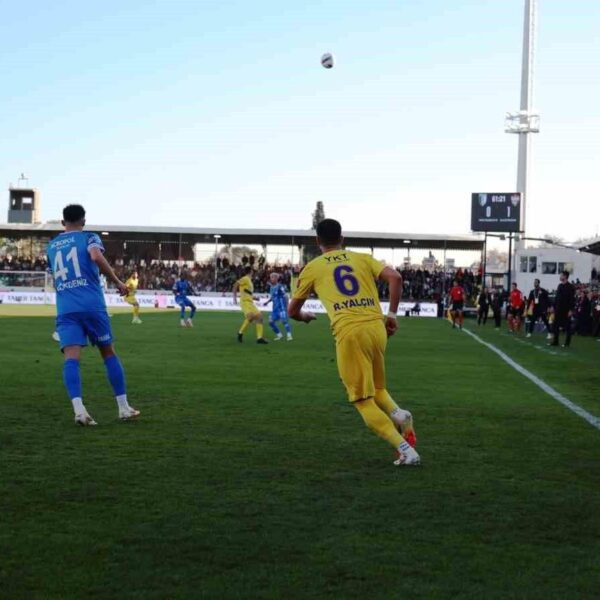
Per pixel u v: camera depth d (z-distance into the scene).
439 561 8.60
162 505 10.52
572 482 12.07
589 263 115.50
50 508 10.32
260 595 7.64
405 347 42.31
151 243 115.81
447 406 19.88
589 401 21.42
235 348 38.47
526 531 9.66
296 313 13.71
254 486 11.57
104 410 18.19
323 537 9.33
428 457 13.72
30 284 103.88
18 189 141.25
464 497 11.13
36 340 40.19
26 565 8.32
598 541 9.34
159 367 28.25
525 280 117.62
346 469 12.73
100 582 7.90
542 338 55.75
